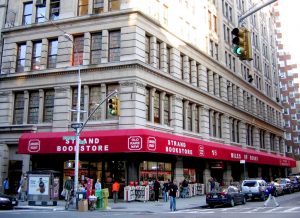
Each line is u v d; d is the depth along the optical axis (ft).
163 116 102.01
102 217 56.18
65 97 97.66
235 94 157.07
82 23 100.53
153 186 91.76
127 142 82.53
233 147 134.92
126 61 91.40
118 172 92.32
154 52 100.73
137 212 67.62
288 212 62.54
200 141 110.22
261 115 192.03
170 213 64.80
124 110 89.66
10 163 102.58
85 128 93.56
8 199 73.10
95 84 95.96
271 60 229.45
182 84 111.34
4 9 113.91
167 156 102.06
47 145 90.79
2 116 104.88
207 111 126.82
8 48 109.50
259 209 71.82
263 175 185.47
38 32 106.32
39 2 98.89
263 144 193.06
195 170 117.50
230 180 137.28
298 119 324.19
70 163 96.84
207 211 68.95
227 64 155.63
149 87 97.66
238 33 38.52
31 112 103.45
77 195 73.15
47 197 79.92
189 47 120.57
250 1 200.85
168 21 111.14
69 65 99.40
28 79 103.96
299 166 311.27
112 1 99.86
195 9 130.93
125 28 94.79
